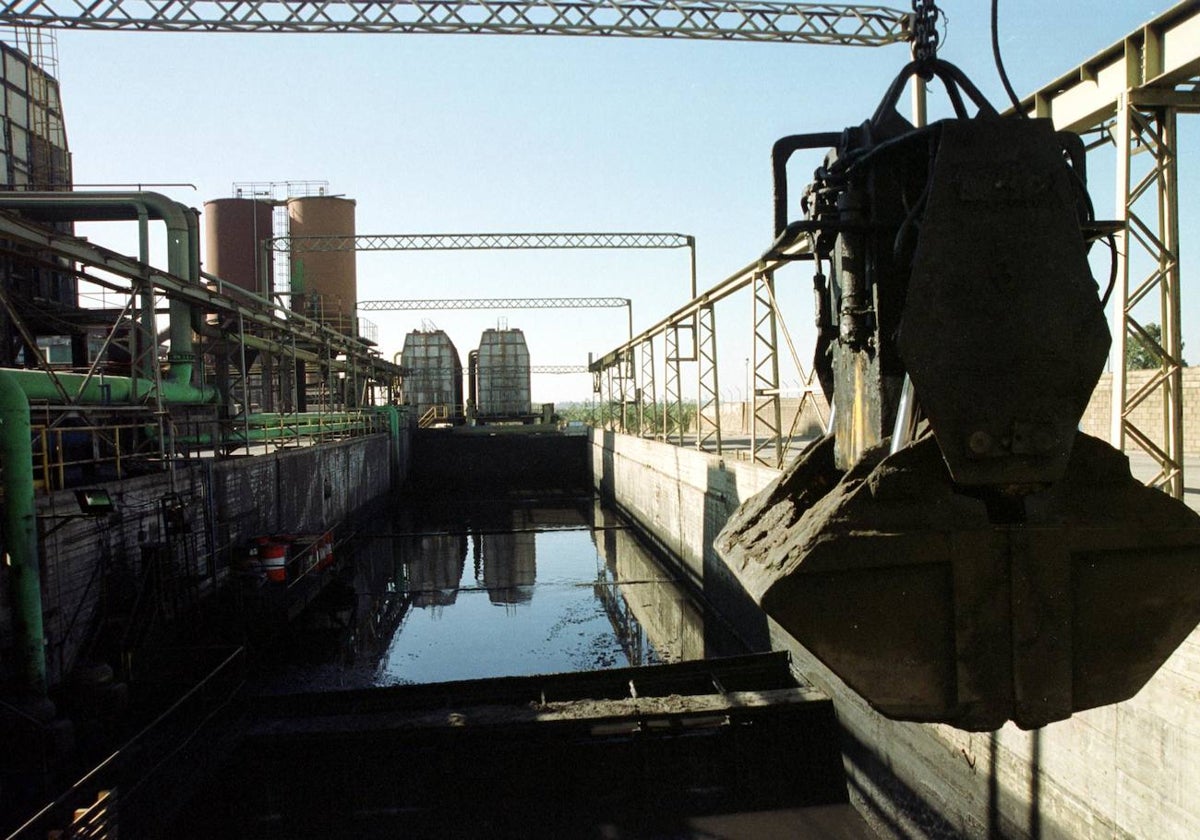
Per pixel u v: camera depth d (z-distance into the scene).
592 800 9.47
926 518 2.23
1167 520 2.30
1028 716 2.25
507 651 16.89
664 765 9.64
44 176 24.30
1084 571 2.29
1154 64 8.49
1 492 8.71
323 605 18.17
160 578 11.29
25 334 10.67
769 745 9.88
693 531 22.38
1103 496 2.33
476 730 9.41
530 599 21.28
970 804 8.56
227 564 16.11
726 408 43.66
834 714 10.01
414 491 44.75
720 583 19.05
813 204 2.98
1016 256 2.22
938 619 2.24
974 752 8.53
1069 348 2.21
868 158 2.57
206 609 13.45
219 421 17.83
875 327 2.71
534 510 37.53
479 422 50.28
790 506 2.96
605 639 17.67
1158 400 15.27
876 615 2.22
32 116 23.84
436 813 9.27
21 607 8.48
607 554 26.98
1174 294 8.79
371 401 46.38
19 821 7.00
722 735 9.75
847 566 2.17
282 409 25.19
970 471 2.19
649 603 20.73
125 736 9.15
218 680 11.11
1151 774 6.41
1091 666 2.30
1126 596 2.31
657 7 15.10
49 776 7.66
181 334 17.66
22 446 8.54
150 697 10.14
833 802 9.73
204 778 8.30
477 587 22.69
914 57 2.90
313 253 38.50
